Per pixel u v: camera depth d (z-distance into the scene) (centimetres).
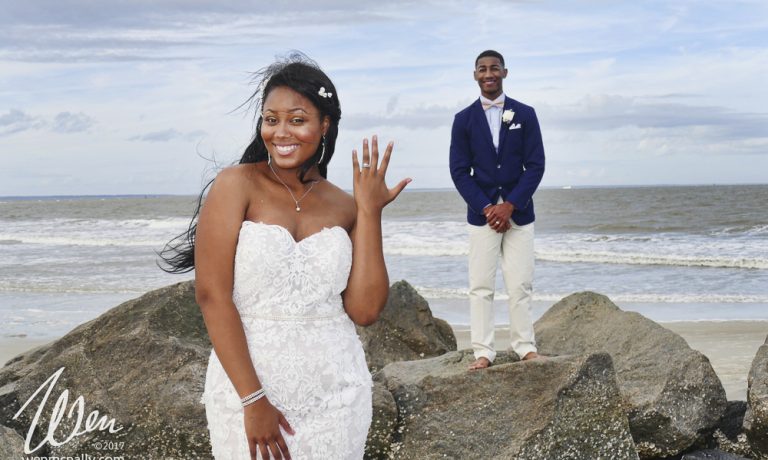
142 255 2377
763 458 479
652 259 2009
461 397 453
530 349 525
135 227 3856
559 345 618
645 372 532
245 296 245
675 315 1270
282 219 251
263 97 262
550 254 2120
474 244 524
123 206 7831
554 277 1736
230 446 244
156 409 457
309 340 246
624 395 513
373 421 445
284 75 255
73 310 1334
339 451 250
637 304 1388
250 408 236
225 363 237
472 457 429
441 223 3378
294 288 245
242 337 240
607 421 429
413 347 635
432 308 1342
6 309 1347
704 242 2481
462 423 443
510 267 526
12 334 1112
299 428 244
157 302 525
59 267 2033
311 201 261
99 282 1709
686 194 7038
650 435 501
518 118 533
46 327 1170
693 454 504
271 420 237
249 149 279
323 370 247
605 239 2666
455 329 1140
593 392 431
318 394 247
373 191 261
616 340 587
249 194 251
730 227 3117
